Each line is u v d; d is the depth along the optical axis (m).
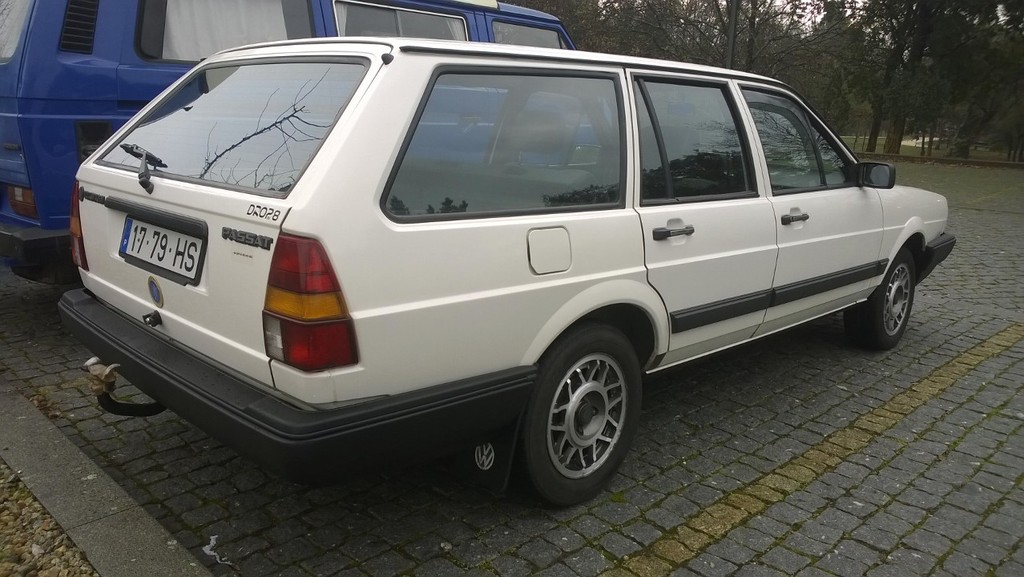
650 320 3.23
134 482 3.18
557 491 2.98
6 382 4.10
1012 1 25.09
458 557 2.74
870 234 4.62
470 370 2.59
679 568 2.72
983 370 4.87
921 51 27.84
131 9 4.88
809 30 19.06
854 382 4.61
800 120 4.28
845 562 2.78
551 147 2.89
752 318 3.82
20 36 4.47
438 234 2.45
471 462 2.95
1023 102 28.64
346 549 2.77
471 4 7.02
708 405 4.21
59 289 5.96
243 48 3.31
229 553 2.73
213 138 2.87
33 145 4.45
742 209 3.63
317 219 2.21
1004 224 11.88
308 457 2.23
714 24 18.55
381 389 2.38
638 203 3.16
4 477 3.09
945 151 34.78
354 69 2.58
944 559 2.81
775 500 3.20
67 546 2.67
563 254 2.80
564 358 2.87
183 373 2.61
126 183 2.96
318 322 2.21
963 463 3.58
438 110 2.56
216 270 2.48
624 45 19.78
